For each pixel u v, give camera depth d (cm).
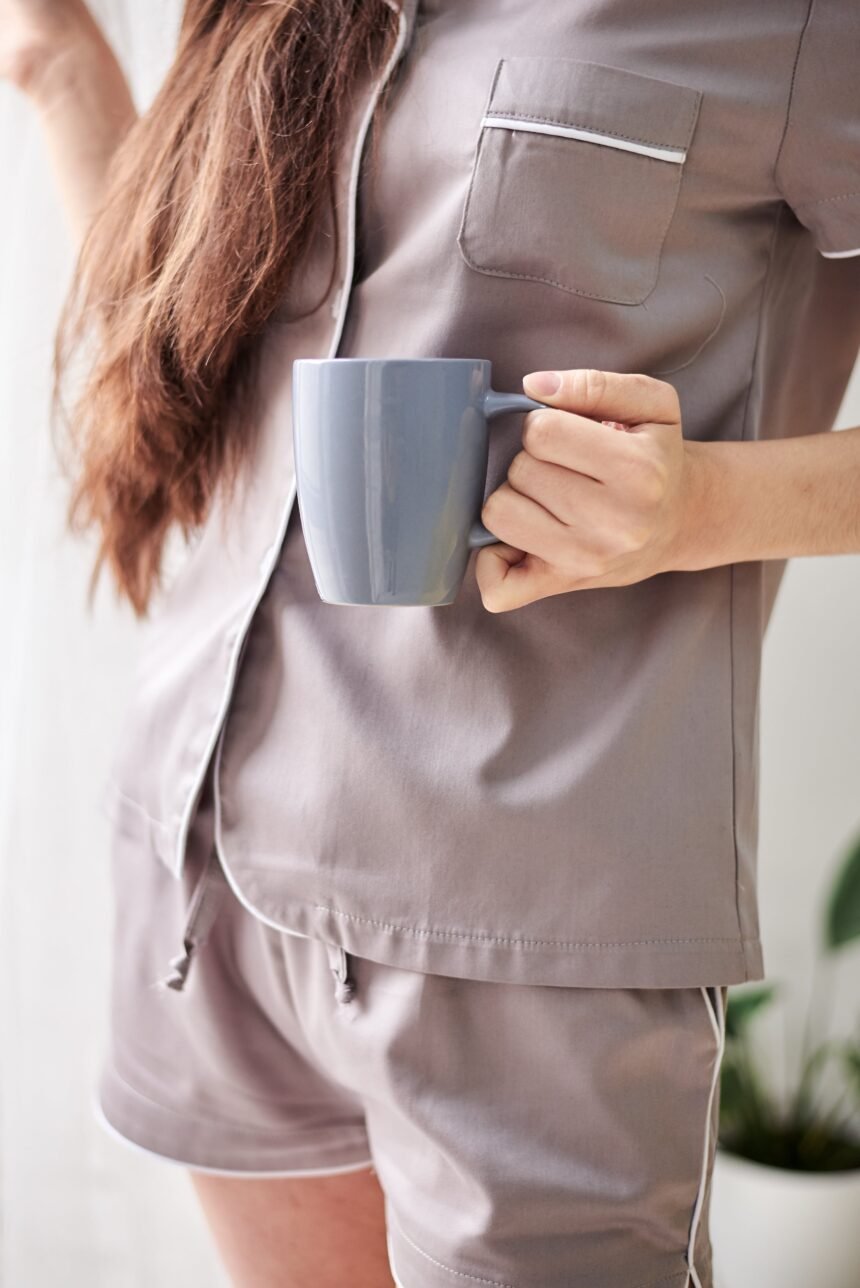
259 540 75
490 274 65
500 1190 66
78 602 117
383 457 55
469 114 65
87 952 121
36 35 94
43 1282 122
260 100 69
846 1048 145
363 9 69
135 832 85
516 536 58
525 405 57
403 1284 72
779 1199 135
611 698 66
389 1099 70
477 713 66
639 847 65
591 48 63
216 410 78
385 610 69
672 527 61
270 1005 80
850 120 63
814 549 67
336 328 69
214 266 71
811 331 76
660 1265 68
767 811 157
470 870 66
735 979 68
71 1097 121
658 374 67
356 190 68
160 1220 123
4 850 119
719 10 63
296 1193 90
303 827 70
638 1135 67
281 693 72
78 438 91
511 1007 67
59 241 109
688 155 64
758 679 72
